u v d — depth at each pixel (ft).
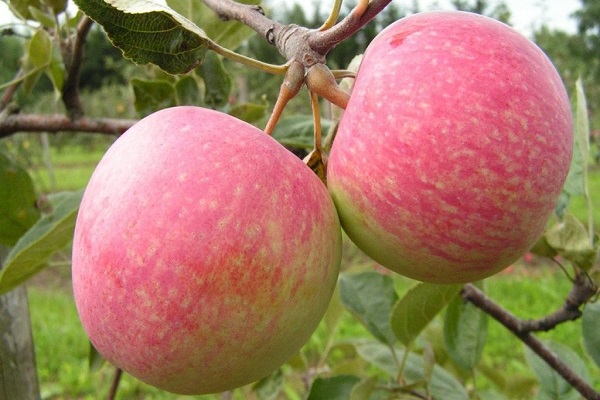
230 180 0.60
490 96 0.61
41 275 5.99
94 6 0.67
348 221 0.69
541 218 0.65
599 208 7.09
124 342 0.62
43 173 10.36
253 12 0.73
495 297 4.87
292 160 0.66
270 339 0.63
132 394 3.45
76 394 3.49
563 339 3.83
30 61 1.07
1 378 1.05
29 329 1.10
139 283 0.59
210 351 0.61
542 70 0.65
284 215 0.62
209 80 1.03
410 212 0.63
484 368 1.35
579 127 0.92
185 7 0.99
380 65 0.65
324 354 1.36
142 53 0.70
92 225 0.62
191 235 0.59
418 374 1.12
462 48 0.63
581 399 1.10
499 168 0.61
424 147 0.61
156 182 0.60
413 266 0.69
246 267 0.59
